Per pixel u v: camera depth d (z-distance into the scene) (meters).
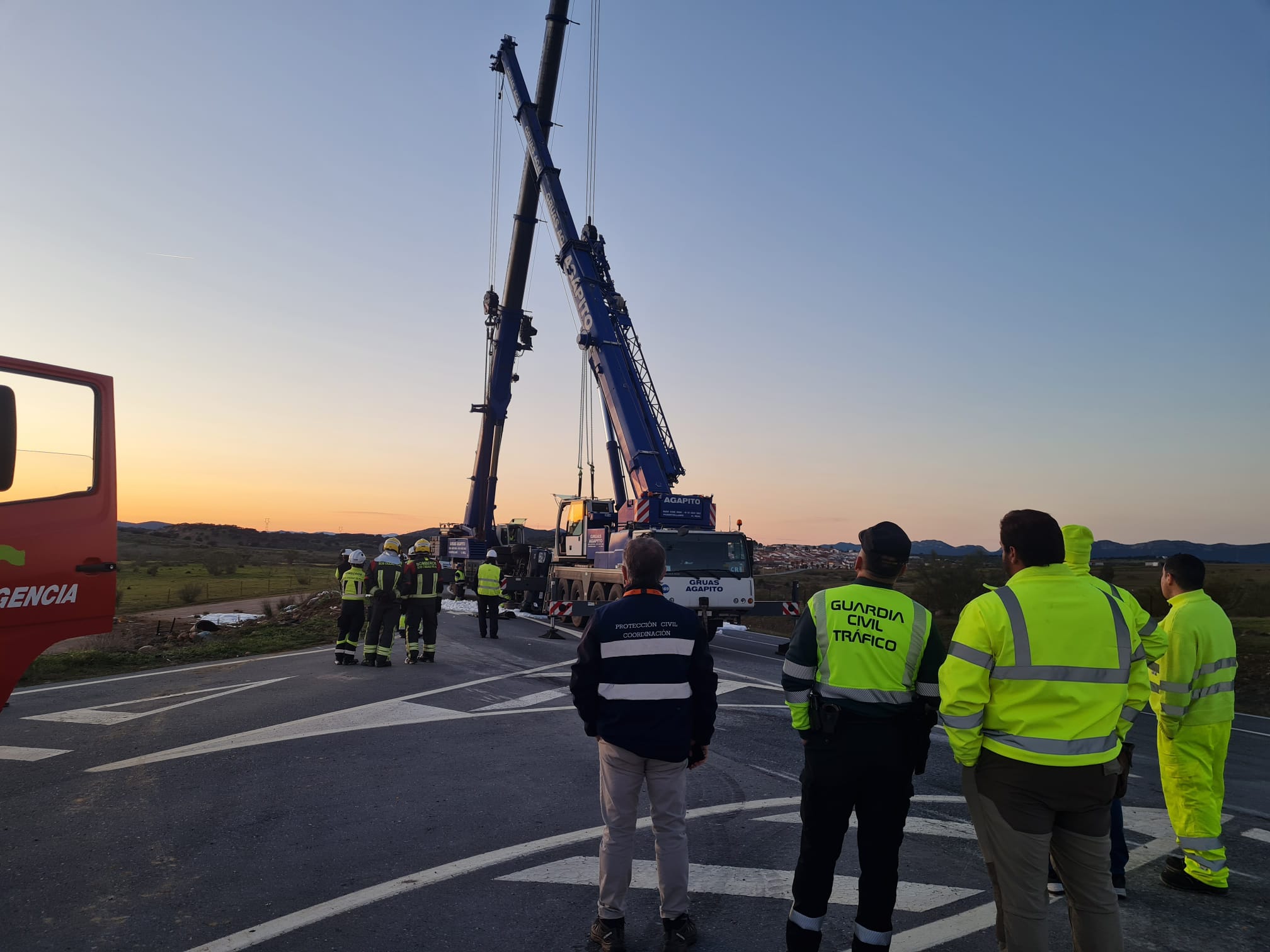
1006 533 3.07
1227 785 6.78
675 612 3.73
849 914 4.02
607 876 3.54
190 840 4.85
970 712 2.89
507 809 5.52
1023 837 2.81
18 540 4.51
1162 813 5.95
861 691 3.16
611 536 18.97
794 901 3.29
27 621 4.52
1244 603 25.08
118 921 3.74
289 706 9.02
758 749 7.54
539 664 12.80
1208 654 4.45
